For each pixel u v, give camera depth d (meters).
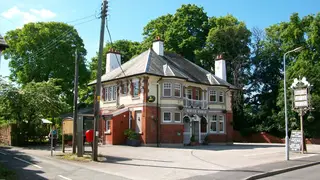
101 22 20.61
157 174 15.57
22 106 31.50
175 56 42.88
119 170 16.66
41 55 48.97
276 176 16.05
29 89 32.75
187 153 25.75
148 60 36.12
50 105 32.94
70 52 51.22
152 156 23.44
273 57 56.91
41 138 33.00
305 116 47.47
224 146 36.22
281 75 57.44
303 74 47.06
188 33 54.03
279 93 51.22
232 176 14.91
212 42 52.78
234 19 55.25
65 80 50.78
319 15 49.88
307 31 50.59
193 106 37.88
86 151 24.64
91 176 14.65
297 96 29.70
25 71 49.06
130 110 35.19
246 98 58.66
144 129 33.12
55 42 49.81
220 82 42.09
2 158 20.48
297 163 20.55
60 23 51.00
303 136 29.30
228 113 42.44
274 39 57.06
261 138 50.50
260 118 53.72
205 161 20.94
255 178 15.14
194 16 55.16
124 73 36.38
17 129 31.44
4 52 49.28
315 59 49.53
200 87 39.59
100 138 36.50
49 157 21.25
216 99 41.38
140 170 16.78
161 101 34.72
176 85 35.69
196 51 51.06
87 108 50.22
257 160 22.05
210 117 40.16
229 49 54.09
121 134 34.41
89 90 53.84
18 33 49.78
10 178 13.43
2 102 31.23
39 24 49.88
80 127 21.67
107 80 38.25
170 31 53.31
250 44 56.38
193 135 37.28
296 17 51.59
